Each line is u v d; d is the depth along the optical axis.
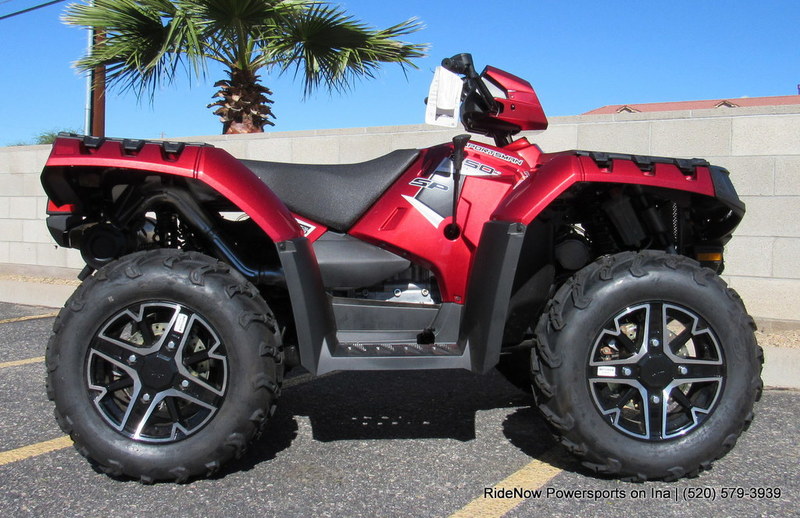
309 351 2.61
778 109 4.94
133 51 7.44
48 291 6.70
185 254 2.55
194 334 2.58
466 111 3.09
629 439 2.52
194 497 2.40
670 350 2.55
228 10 7.44
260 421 2.49
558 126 5.51
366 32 7.92
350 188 3.02
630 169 2.64
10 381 3.87
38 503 2.33
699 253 3.02
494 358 2.62
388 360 2.67
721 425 2.53
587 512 2.32
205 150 2.64
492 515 2.29
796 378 3.92
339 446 2.93
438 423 3.25
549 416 2.54
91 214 2.77
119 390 2.61
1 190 8.02
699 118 5.15
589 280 2.57
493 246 2.65
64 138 2.56
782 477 2.61
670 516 2.29
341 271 2.98
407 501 2.39
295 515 2.27
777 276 5.01
